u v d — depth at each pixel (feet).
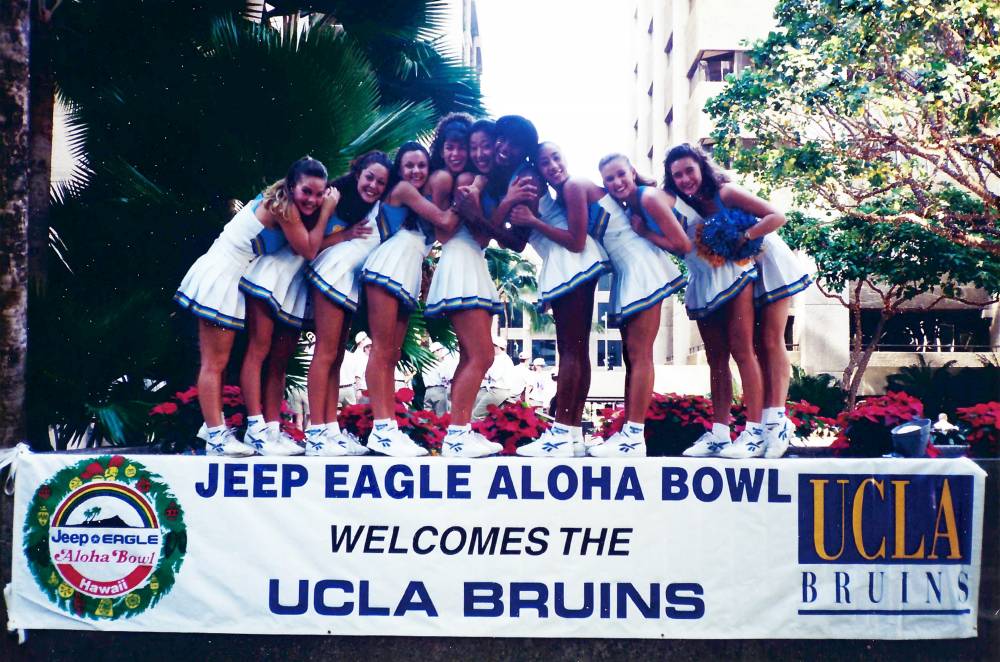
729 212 15.43
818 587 13.96
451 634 13.98
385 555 14.03
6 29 15.67
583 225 15.05
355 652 14.11
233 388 18.69
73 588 14.23
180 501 14.20
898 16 31.14
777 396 15.71
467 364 15.30
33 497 14.35
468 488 13.99
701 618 13.91
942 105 30.96
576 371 15.37
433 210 15.24
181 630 14.11
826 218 43.93
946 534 14.05
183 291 15.58
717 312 16.07
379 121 26.16
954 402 46.83
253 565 14.08
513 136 14.98
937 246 35.73
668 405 18.81
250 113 24.17
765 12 63.21
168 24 26.23
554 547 13.96
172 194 24.47
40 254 23.71
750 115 35.47
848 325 58.08
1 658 14.26
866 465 14.01
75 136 26.84
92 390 21.80
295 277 16.21
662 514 13.94
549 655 13.99
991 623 14.08
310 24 28.04
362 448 15.96
